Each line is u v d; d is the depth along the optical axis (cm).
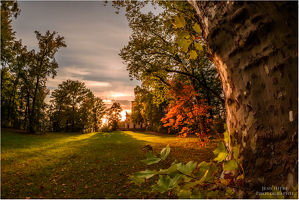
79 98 3966
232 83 83
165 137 2067
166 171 43
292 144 60
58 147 1241
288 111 63
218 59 92
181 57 1102
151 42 1117
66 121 3878
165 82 1124
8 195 474
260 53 72
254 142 70
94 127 4756
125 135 2505
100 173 673
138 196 428
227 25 82
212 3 89
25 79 2269
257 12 73
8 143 1279
